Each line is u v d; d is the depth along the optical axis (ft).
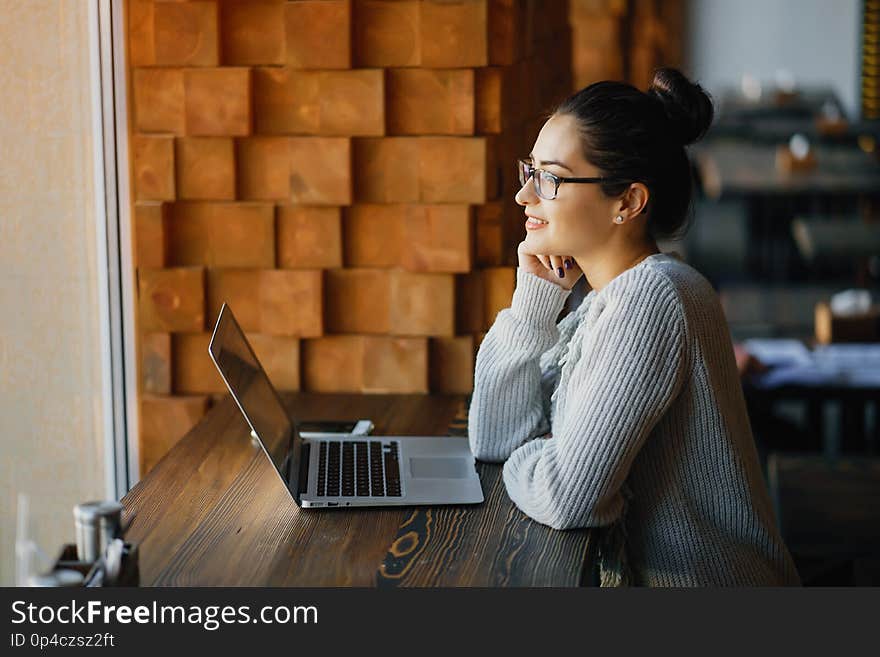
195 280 7.88
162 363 7.99
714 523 5.69
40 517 7.72
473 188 7.64
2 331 7.62
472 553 5.14
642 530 5.74
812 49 29.81
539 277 6.22
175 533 5.36
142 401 7.98
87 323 7.67
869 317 13.23
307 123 7.68
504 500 5.79
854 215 22.93
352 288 7.93
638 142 5.51
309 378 8.05
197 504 5.73
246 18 7.62
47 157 7.51
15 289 7.59
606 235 5.67
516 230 8.38
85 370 7.71
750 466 5.70
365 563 5.03
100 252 7.63
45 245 7.59
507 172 7.99
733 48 30.04
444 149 7.62
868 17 28.76
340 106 7.60
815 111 26.91
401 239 7.83
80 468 7.75
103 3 7.45
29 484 7.72
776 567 5.76
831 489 10.37
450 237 7.72
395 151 7.69
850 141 24.73
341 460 6.30
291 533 5.36
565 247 5.71
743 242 24.27
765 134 25.26
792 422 13.83
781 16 29.73
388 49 7.56
